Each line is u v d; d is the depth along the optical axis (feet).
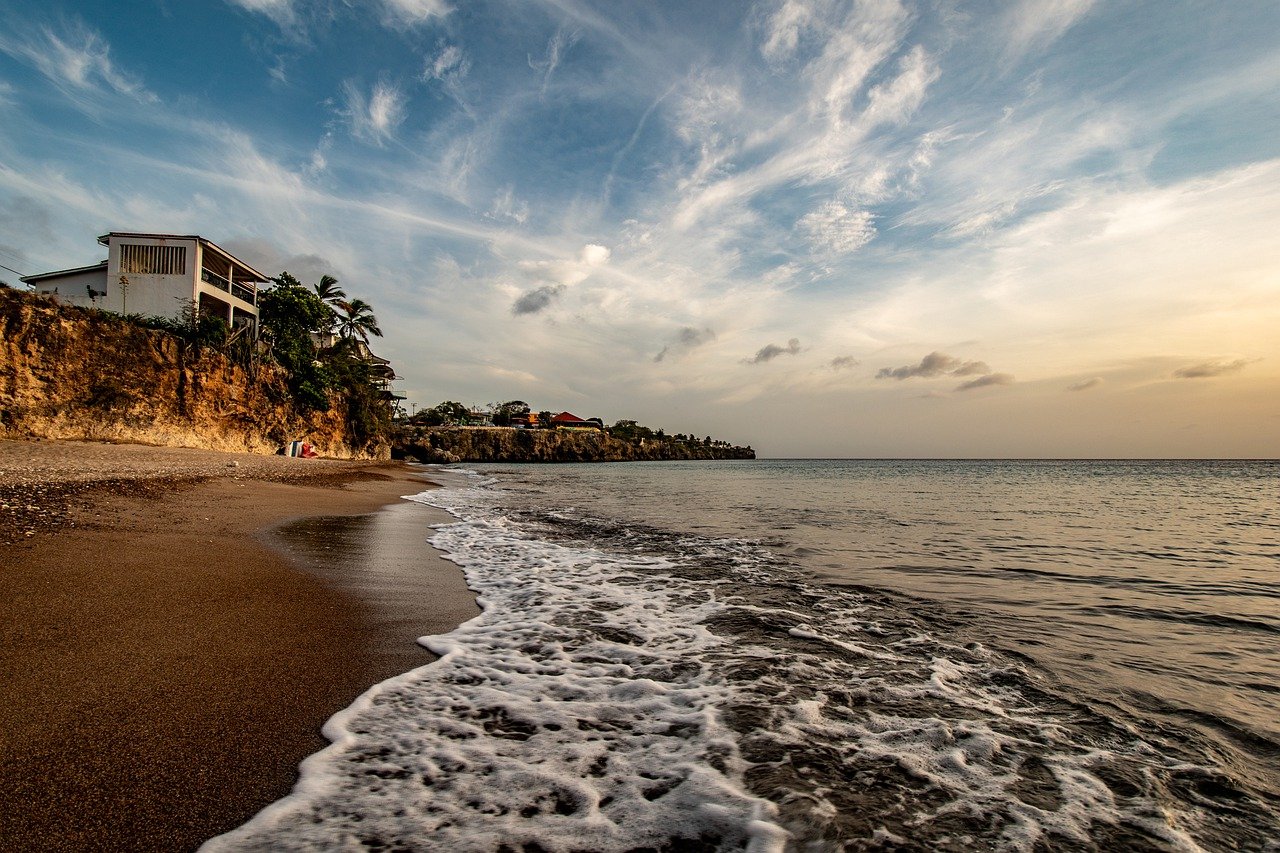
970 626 20.85
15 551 21.85
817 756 11.36
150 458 65.62
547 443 381.40
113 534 26.94
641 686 14.69
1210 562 33.63
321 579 24.17
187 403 95.04
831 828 9.11
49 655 13.85
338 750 10.81
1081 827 9.44
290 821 8.70
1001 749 11.91
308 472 83.41
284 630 17.31
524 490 95.91
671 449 549.54
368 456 172.76
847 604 23.54
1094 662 17.33
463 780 10.11
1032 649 18.43
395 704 12.98
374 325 169.78
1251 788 10.77
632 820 9.17
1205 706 14.34
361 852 8.12
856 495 87.97
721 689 14.64
